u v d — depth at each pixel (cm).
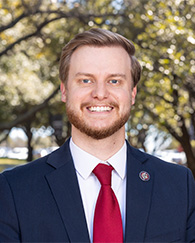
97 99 215
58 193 214
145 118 1086
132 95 241
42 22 920
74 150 226
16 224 208
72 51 227
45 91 1432
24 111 1455
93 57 220
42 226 207
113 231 205
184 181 234
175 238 216
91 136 218
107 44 223
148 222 215
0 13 845
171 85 788
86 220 212
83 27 902
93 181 221
